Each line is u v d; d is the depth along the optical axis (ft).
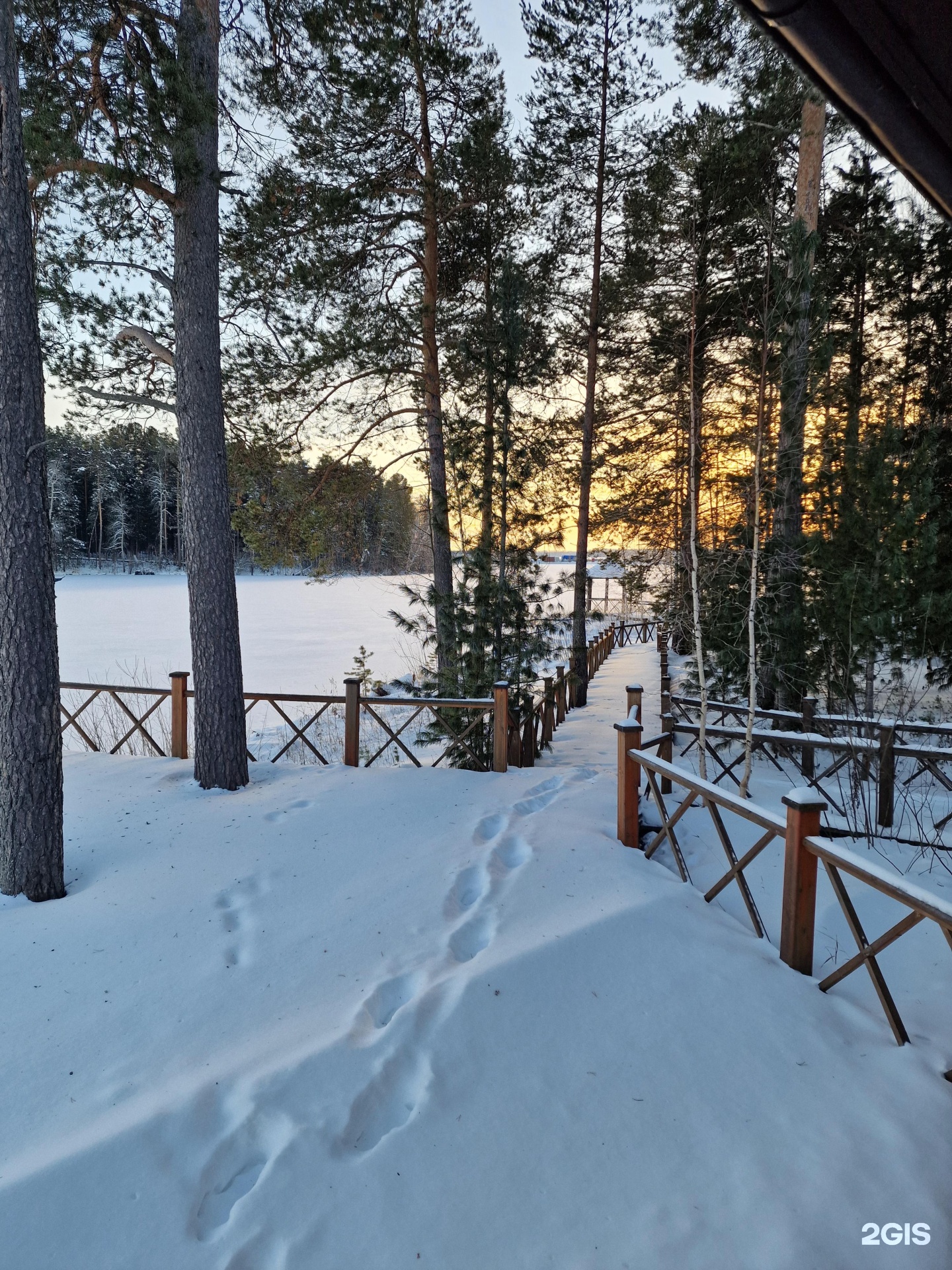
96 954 10.43
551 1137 6.89
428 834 14.88
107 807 17.22
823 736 19.19
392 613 25.75
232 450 28.94
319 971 9.80
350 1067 7.59
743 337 28.58
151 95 15.97
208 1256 5.73
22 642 12.28
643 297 38.93
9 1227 5.87
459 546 24.81
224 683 18.70
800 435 19.97
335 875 13.00
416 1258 5.74
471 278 34.40
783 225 20.70
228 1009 9.01
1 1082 7.72
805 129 25.20
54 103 16.33
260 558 31.42
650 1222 6.08
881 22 2.67
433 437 32.53
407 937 10.58
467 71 28.63
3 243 12.36
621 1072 7.73
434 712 24.48
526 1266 5.71
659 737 16.16
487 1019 8.35
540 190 36.96
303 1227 5.93
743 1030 8.42
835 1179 6.50
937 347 29.68
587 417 39.32
